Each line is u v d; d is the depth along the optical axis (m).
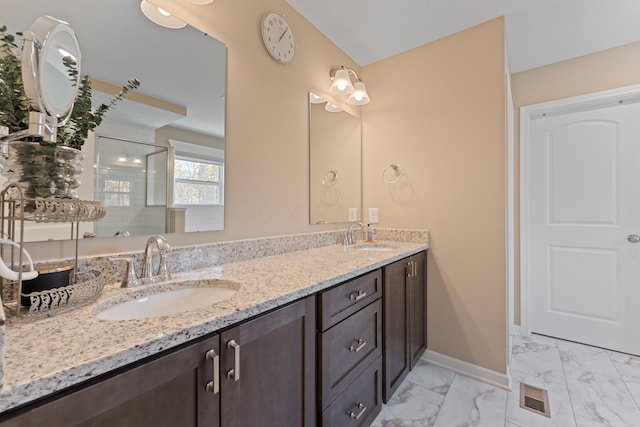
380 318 1.46
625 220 2.14
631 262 2.12
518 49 2.15
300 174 1.83
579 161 2.30
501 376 1.76
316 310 1.04
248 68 1.50
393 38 2.05
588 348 2.21
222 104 1.38
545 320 2.43
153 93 1.14
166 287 1.00
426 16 1.82
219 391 0.71
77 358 0.50
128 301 0.89
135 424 0.56
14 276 0.67
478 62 1.89
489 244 1.84
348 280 1.21
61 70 0.74
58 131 0.83
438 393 1.68
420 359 2.05
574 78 2.26
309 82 1.89
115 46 1.04
